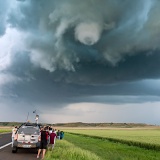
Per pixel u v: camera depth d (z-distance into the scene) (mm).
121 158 21203
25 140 21344
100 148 30766
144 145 32781
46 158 16922
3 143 31734
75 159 16453
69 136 66250
